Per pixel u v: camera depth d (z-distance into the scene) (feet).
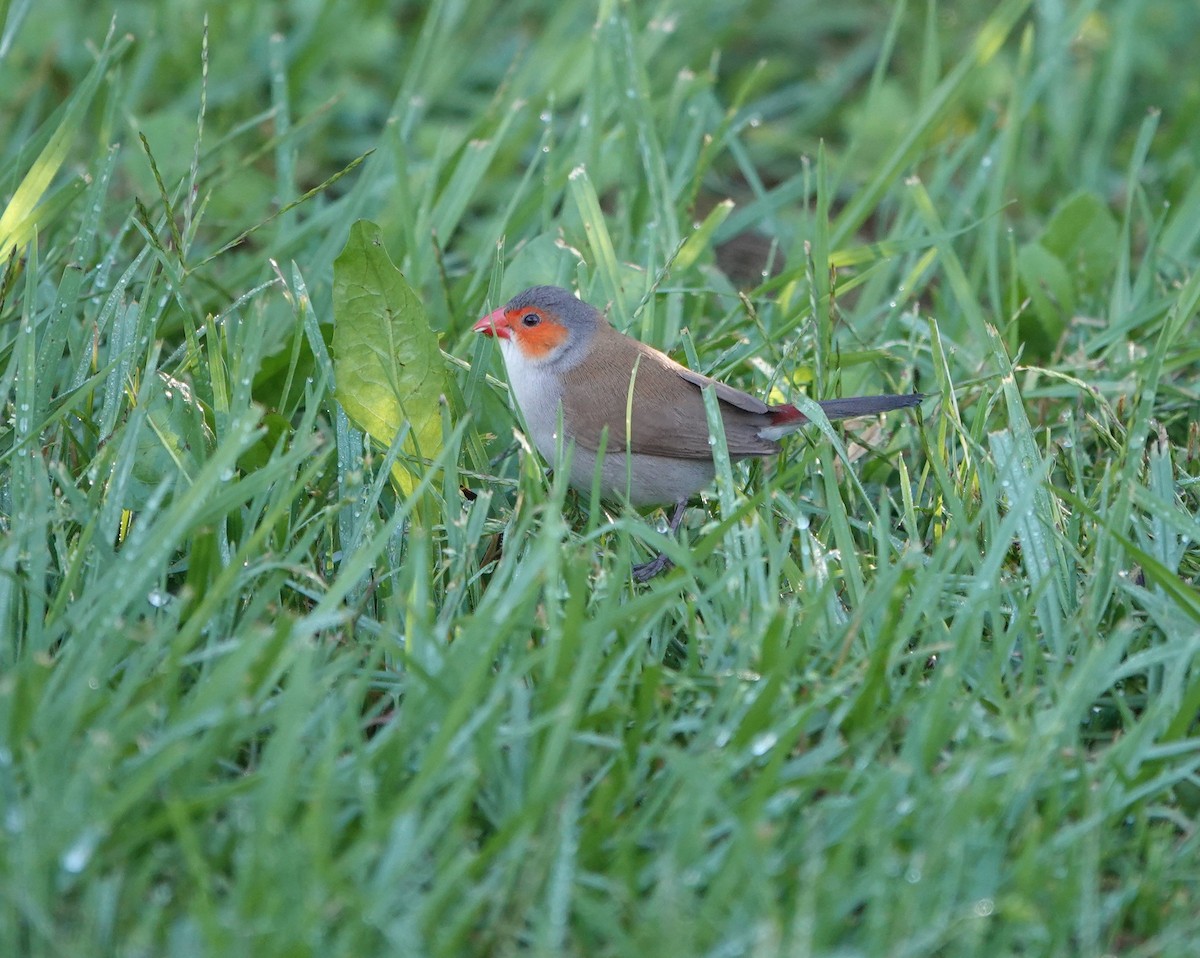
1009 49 49.19
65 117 28.84
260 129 42.32
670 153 41.16
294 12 45.85
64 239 32.04
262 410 22.00
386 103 44.93
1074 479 28.17
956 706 21.67
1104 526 23.70
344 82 43.70
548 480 28.86
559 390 27.96
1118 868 20.08
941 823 18.52
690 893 17.88
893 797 19.66
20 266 30.19
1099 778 20.61
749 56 50.06
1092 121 45.91
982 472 26.27
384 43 46.09
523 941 18.02
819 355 29.68
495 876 17.87
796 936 16.63
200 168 35.91
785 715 21.06
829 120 47.65
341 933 17.08
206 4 44.21
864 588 24.17
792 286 33.01
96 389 27.61
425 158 41.60
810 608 22.86
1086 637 23.08
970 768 19.30
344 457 26.91
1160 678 23.07
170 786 19.01
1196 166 41.34
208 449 25.98
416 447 25.80
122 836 17.93
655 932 17.17
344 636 22.98
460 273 34.73
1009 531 23.02
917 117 37.11
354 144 43.42
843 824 19.25
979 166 38.40
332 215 34.94
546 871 18.28
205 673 21.15
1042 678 22.95
